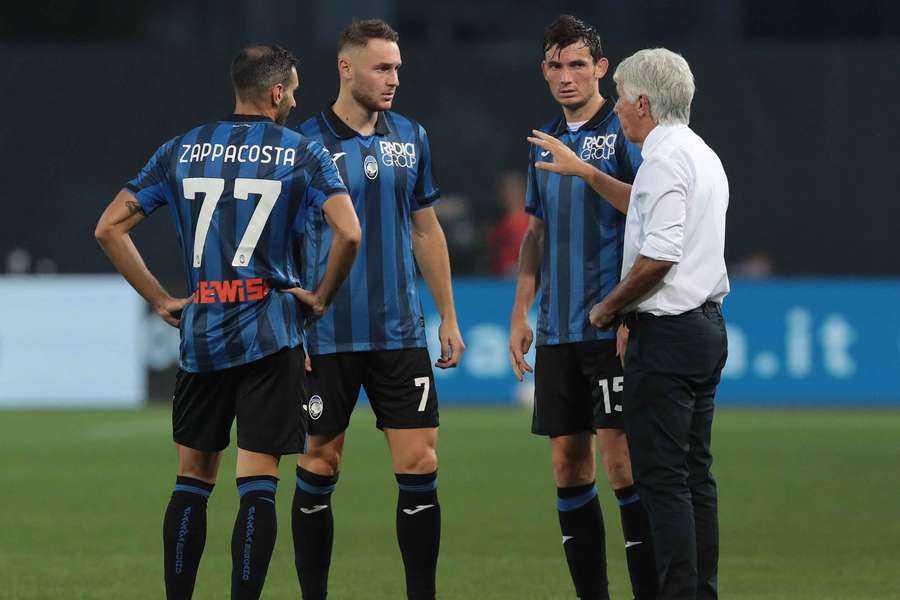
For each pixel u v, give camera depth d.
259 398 17.47
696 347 17.22
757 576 22.56
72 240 53.88
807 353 49.62
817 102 53.28
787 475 33.81
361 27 19.59
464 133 54.22
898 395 49.50
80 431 43.09
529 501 30.23
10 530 26.88
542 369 19.89
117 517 28.31
